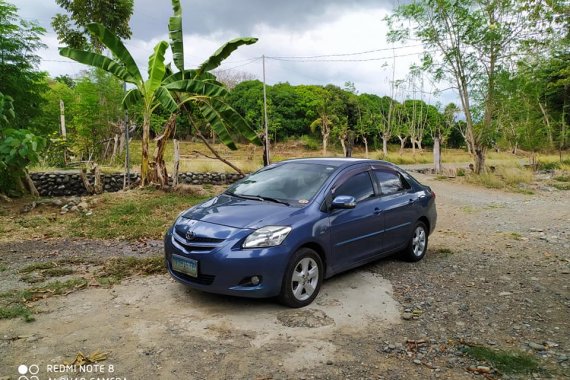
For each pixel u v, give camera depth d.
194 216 4.76
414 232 6.23
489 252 7.08
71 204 10.03
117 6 23.53
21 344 3.59
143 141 12.28
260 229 4.26
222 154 37.41
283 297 4.32
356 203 5.25
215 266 4.14
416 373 3.29
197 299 4.62
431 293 5.04
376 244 5.48
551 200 13.94
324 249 4.69
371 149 56.62
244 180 5.76
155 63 11.18
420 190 6.45
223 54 12.35
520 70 18.95
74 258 6.20
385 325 4.14
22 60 12.13
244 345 3.64
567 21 9.11
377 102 62.16
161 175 12.38
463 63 18.83
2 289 4.91
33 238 7.48
